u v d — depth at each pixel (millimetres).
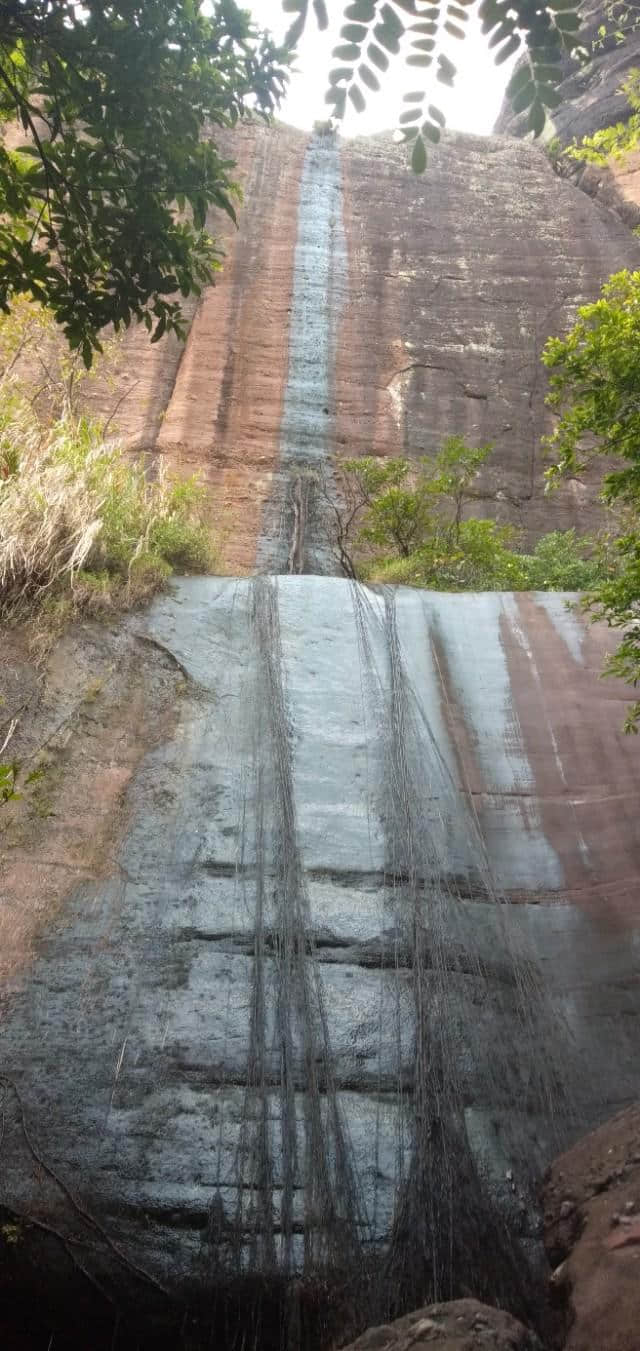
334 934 5879
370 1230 4551
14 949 5539
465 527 11617
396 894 6184
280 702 7480
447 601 9031
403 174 21781
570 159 22391
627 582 5715
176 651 7910
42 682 7188
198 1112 4938
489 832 6777
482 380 17766
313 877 6211
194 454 15547
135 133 4090
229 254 19281
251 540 14008
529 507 15602
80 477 9008
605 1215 3367
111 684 7434
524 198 21438
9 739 6676
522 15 2574
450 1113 5016
